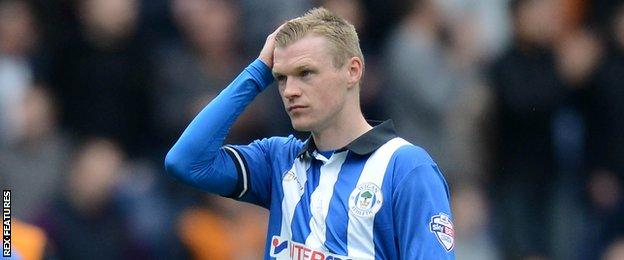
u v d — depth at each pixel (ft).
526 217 103.60
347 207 53.88
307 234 54.29
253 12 103.24
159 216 95.14
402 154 54.08
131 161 98.73
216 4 102.58
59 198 90.48
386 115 102.68
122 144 99.40
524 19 104.68
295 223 54.75
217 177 55.62
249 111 98.07
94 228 90.38
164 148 99.81
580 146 107.65
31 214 90.07
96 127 99.04
